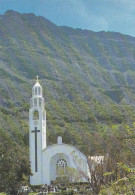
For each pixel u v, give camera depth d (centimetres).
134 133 2564
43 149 8962
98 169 2970
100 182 2902
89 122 17325
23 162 6444
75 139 14188
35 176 8788
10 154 6172
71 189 5828
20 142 13188
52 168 8900
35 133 9025
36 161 8875
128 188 2252
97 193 2883
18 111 17800
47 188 7569
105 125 17050
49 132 14662
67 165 8819
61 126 15988
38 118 9162
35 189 7894
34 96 9300
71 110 18875
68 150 8856
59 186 7194
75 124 16712
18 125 15262
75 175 6762
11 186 5947
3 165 5894
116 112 18775
